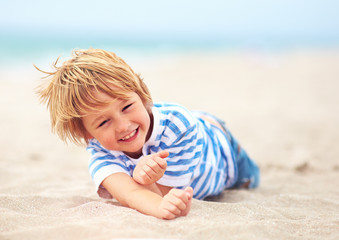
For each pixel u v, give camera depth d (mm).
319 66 16188
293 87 10789
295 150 4203
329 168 3465
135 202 1810
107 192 2076
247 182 2746
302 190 2705
